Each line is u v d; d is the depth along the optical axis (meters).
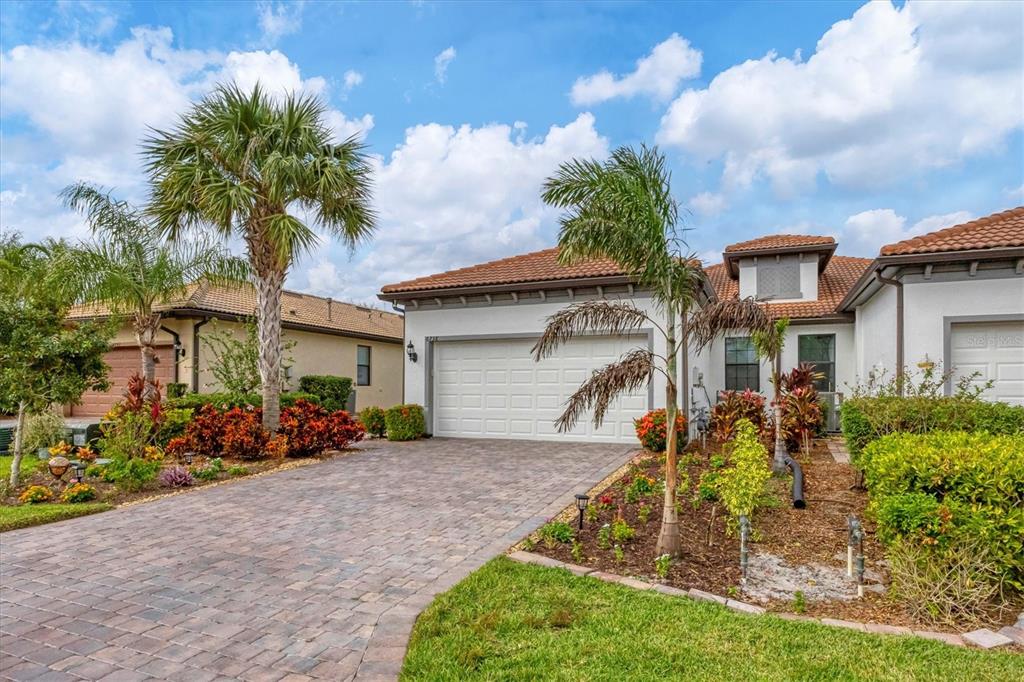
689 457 10.40
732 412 11.77
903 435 6.25
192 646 3.83
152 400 11.29
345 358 21.25
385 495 8.08
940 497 4.75
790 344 15.48
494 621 4.00
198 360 15.42
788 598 4.60
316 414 12.27
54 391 8.27
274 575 5.07
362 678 3.40
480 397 14.17
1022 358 9.34
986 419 7.74
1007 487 4.45
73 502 7.64
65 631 4.06
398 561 5.40
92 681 3.42
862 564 4.76
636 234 5.45
